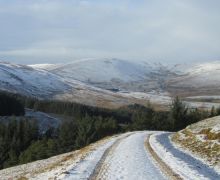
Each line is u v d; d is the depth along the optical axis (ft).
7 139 431.84
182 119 434.30
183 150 143.13
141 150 132.46
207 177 77.46
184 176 77.61
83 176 76.07
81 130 427.33
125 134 243.40
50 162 162.91
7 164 364.99
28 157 348.18
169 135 236.43
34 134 469.57
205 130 166.20
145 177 75.61
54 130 607.78
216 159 111.65
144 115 472.85
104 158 108.88
